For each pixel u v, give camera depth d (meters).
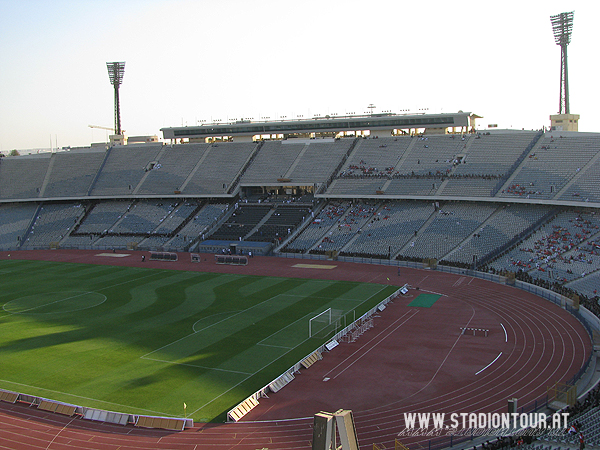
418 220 96.56
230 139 140.75
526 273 71.88
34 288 74.31
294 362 45.50
